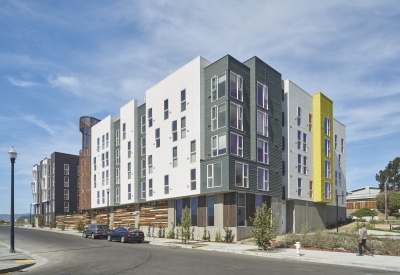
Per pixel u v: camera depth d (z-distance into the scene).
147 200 37.03
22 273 13.92
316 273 13.20
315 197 38.88
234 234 27.81
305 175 38.03
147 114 38.50
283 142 36.22
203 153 30.55
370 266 15.44
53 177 71.00
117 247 24.23
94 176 50.47
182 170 32.38
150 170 37.22
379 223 42.84
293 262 16.62
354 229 34.25
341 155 49.50
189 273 13.04
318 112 40.38
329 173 41.06
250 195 30.03
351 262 16.20
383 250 19.11
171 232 33.81
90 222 52.22
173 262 16.09
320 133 39.88
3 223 92.75
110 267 14.77
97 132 50.59
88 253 20.73
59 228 60.31
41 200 77.38
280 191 33.66
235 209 28.20
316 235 23.03
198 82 31.44
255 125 31.14
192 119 31.70
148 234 37.75
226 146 28.28
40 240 31.67
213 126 30.02
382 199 58.59
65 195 71.25
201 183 30.11
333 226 42.47
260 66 32.81
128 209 42.84
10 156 20.41
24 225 82.12
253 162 30.47
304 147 38.56
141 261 16.48
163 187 34.72
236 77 30.34
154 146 36.81
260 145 31.72
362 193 84.06
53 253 21.33
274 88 34.69
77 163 74.50
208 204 30.80
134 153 40.84
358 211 56.78
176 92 34.16
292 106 37.09
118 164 44.94
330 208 44.34
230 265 15.20
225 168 28.03
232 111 29.31
